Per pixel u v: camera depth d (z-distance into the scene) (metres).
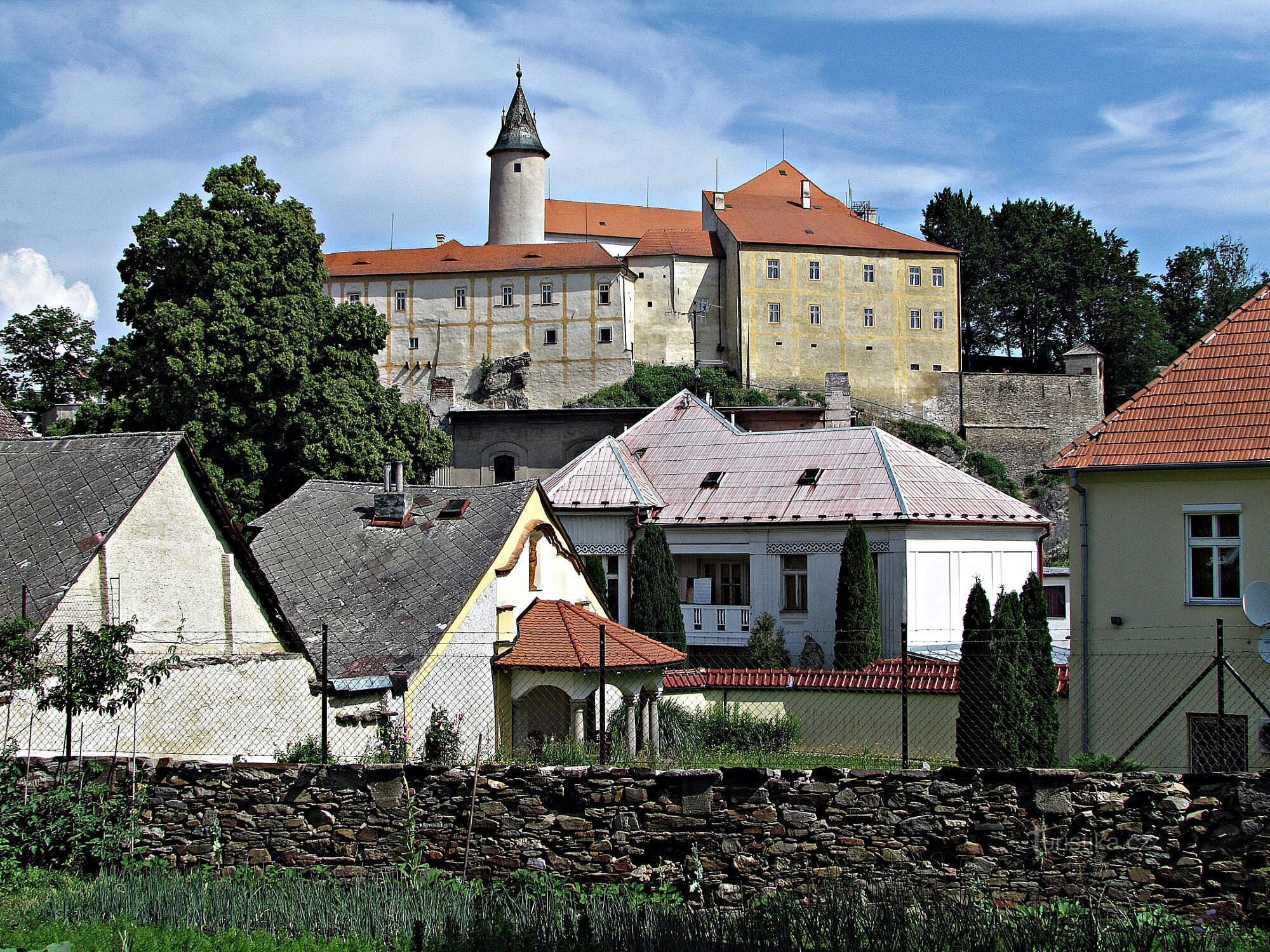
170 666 20.09
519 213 115.25
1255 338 26.72
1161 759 25.33
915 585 40.69
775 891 15.54
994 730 26.28
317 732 22.64
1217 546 25.52
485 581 27.66
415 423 56.72
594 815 16.36
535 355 102.56
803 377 104.19
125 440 22.83
